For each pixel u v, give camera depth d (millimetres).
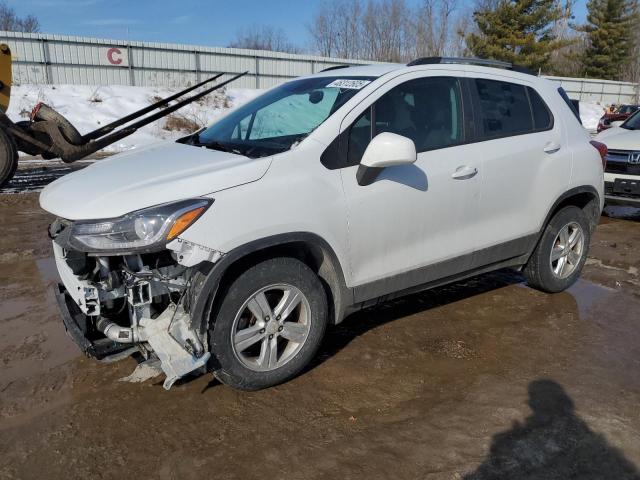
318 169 3197
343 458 2668
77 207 2869
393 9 51000
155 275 2877
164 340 2852
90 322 3129
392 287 3639
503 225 4137
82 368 3469
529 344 3875
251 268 3023
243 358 3113
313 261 3385
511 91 4266
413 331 4055
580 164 4551
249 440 2801
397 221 3496
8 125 9055
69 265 2785
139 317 2928
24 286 4824
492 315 4359
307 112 3570
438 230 3740
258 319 3111
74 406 3070
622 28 51344
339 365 3549
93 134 9156
